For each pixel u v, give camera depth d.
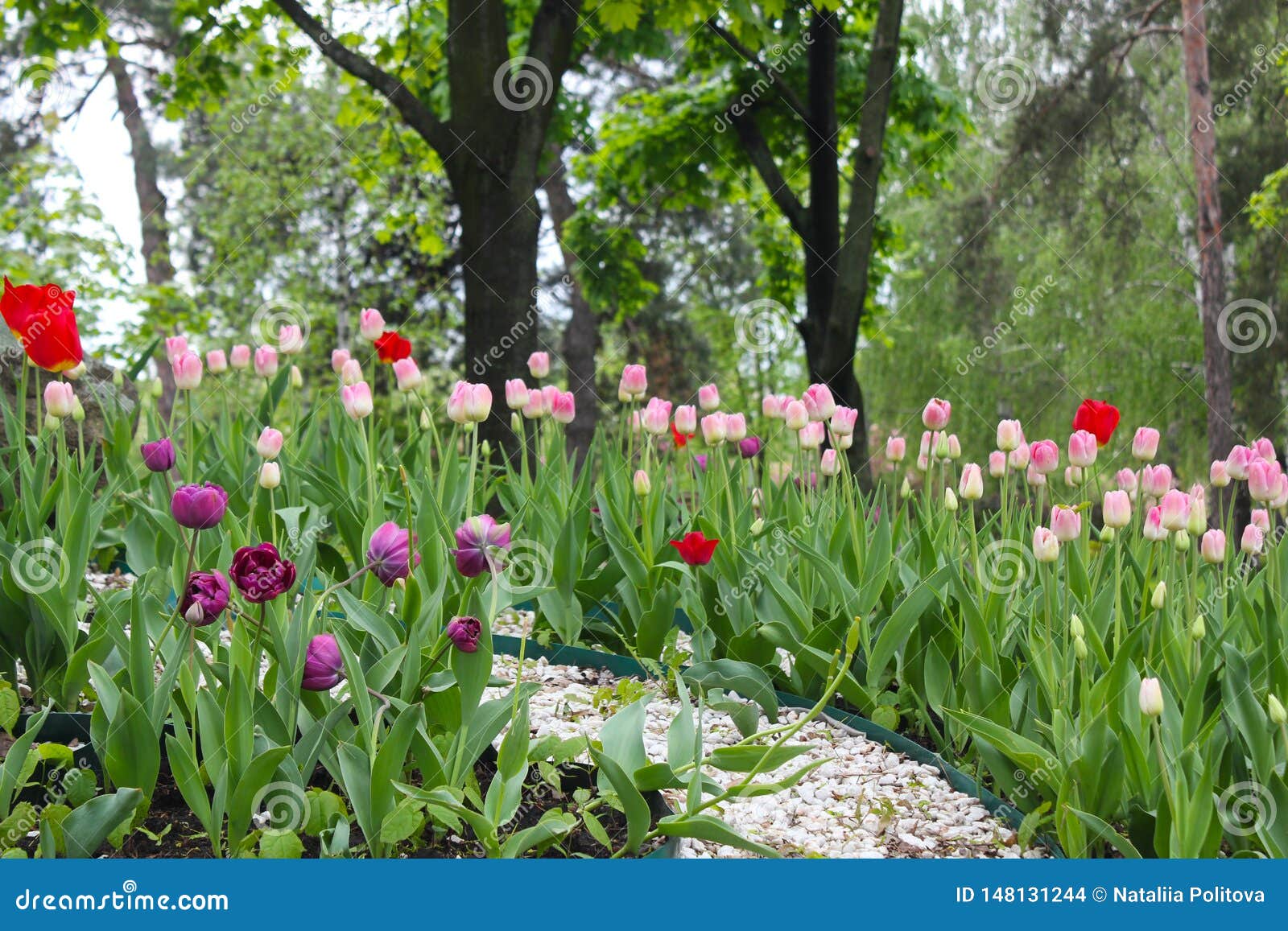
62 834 2.12
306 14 7.48
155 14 12.21
